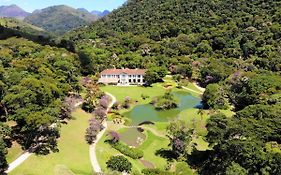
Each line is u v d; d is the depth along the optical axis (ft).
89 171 296.10
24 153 303.48
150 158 340.59
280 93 460.14
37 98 338.13
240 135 295.48
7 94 330.95
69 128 379.35
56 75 486.38
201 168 311.68
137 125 433.07
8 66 496.64
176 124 376.89
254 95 463.83
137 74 645.51
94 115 439.63
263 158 264.11
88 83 578.66
